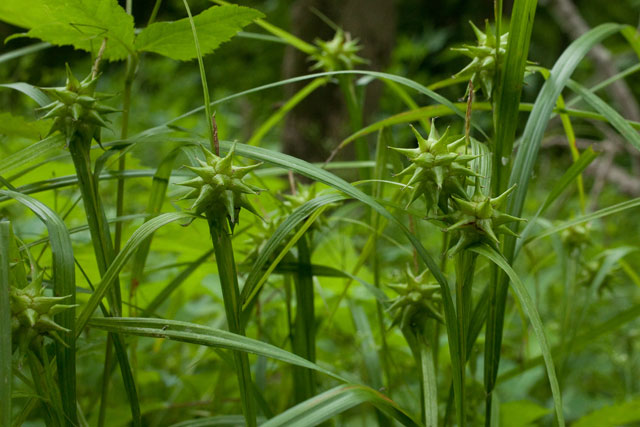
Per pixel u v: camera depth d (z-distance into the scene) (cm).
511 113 82
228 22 85
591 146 86
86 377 115
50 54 349
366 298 112
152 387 124
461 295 81
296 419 74
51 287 83
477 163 81
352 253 125
